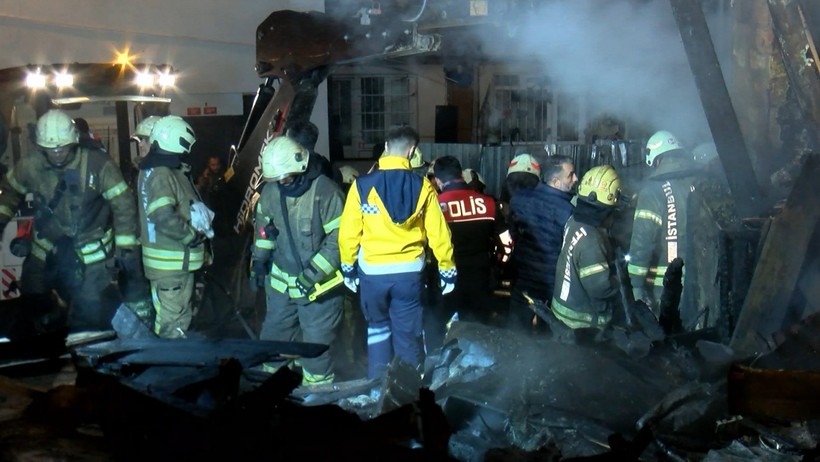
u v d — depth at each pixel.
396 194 5.46
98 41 11.69
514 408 4.20
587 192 5.24
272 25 7.62
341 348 7.05
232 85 12.48
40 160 6.48
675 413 3.97
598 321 5.25
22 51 11.27
